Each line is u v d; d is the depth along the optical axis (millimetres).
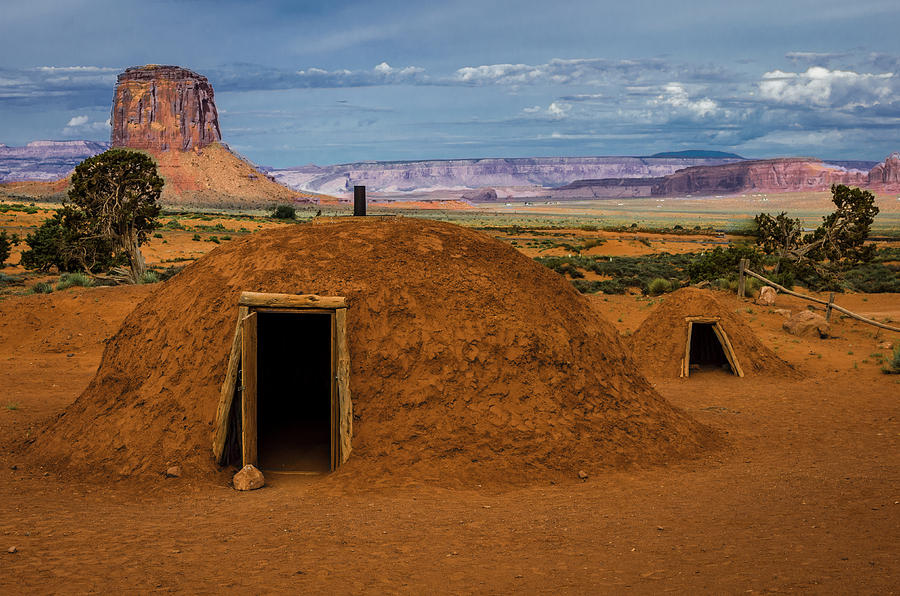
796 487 9297
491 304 11430
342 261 11547
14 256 53531
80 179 38312
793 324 26344
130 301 26656
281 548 6930
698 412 15445
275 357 13555
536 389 10859
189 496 9281
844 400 16562
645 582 5797
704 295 20703
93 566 6266
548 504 8727
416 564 6434
